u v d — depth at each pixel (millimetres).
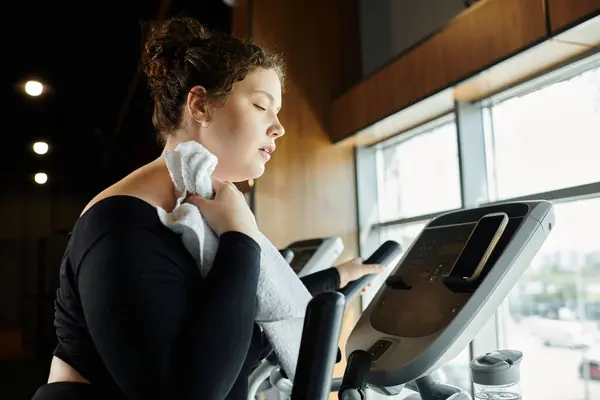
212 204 833
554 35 2211
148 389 679
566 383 2709
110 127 7738
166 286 729
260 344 935
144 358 684
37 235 9992
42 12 4969
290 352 923
